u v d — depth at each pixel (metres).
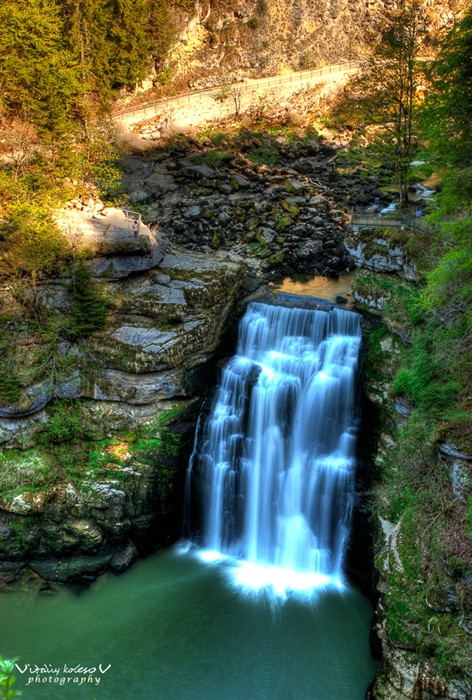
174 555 29.66
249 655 23.64
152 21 59.44
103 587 27.38
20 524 27.52
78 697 22.08
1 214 31.20
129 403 28.91
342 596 26.67
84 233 30.84
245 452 30.00
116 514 27.67
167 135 54.03
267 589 27.17
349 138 56.78
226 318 31.83
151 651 23.89
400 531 22.89
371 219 30.17
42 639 24.58
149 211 42.47
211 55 66.56
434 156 30.27
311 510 28.75
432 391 22.31
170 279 31.47
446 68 25.53
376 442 27.27
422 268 25.89
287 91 62.06
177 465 29.30
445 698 19.11
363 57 69.31
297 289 35.16
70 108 40.06
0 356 27.91
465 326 23.44
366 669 22.97
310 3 69.38
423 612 20.30
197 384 30.33
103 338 28.86
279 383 29.39
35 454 28.42
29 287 28.69
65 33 47.28
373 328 28.81
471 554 18.97
